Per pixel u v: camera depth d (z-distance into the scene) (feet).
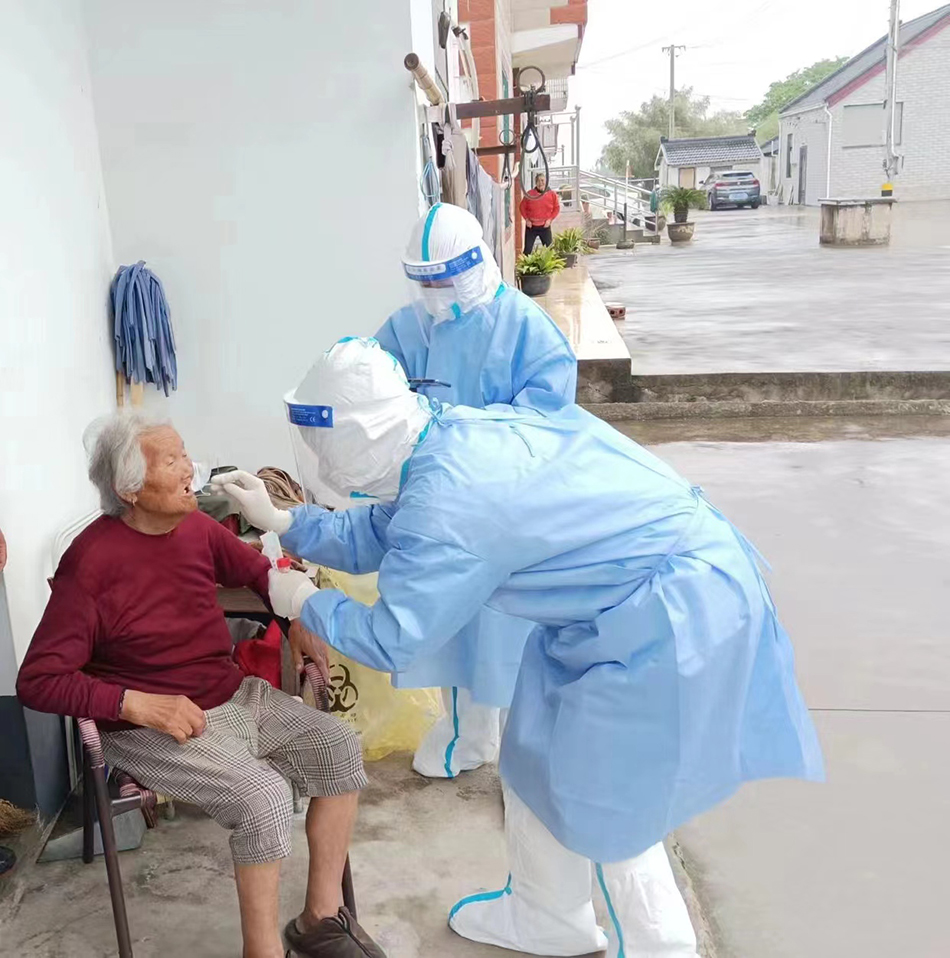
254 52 13.03
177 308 13.76
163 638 7.47
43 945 8.00
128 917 8.29
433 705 10.82
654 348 32.73
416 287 9.83
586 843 6.50
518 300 9.95
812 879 8.77
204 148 13.26
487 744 10.32
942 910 8.35
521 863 7.45
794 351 31.30
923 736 10.97
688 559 6.39
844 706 11.64
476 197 20.45
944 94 117.60
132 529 7.41
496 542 6.13
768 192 169.07
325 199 13.47
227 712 7.73
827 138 126.31
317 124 13.25
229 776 7.11
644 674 6.23
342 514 7.70
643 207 110.52
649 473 6.66
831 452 22.90
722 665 6.34
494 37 35.19
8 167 9.80
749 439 24.47
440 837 9.34
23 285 10.03
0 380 9.32
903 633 13.48
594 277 59.31
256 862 6.98
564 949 7.77
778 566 15.99
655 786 6.37
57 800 9.45
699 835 9.43
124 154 13.23
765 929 8.18
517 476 6.21
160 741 7.36
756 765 6.88
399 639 6.18
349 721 10.63
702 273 58.70
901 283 48.91
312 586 6.93
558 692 6.63
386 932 8.09
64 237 11.38
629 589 6.33
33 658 7.06
